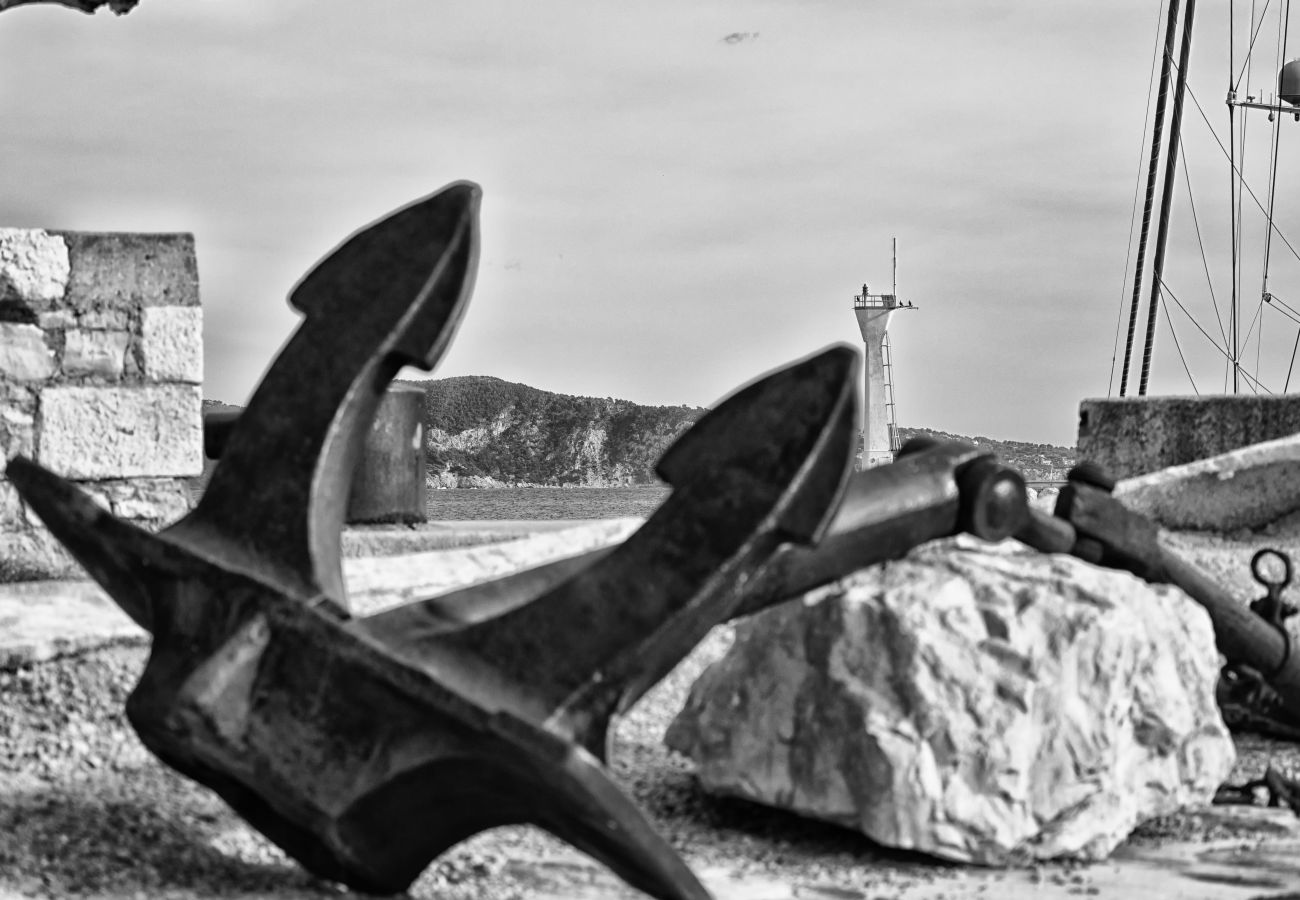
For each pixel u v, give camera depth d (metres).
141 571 4.44
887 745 5.57
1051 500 9.60
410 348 4.48
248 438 4.47
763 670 5.97
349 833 4.38
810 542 4.21
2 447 8.15
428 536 9.20
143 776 5.88
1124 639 5.83
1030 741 5.66
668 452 4.29
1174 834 6.28
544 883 5.16
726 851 5.79
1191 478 10.30
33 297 8.15
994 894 5.37
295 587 4.31
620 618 4.19
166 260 8.44
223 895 4.43
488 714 4.00
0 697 6.44
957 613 5.77
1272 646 7.23
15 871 4.38
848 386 4.09
